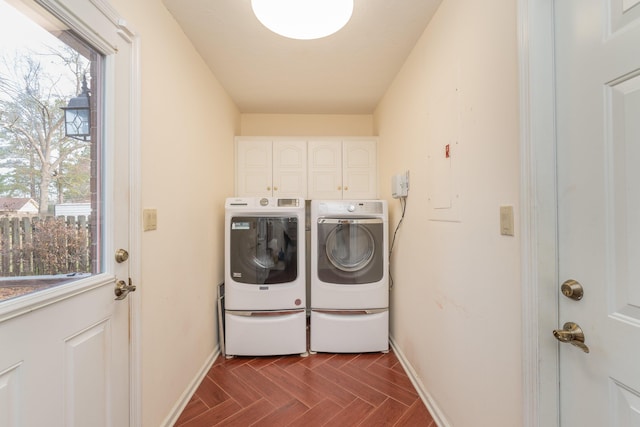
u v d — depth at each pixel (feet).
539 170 2.78
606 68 2.33
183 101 5.38
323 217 7.18
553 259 2.79
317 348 7.11
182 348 5.23
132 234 3.80
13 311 2.35
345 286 7.08
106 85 3.38
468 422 3.98
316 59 6.50
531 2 2.80
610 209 2.34
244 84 7.73
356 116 10.19
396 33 5.56
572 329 2.65
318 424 4.73
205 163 6.50
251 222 6.98
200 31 5.41
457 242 4.28
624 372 2.25
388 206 8.01
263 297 6.91
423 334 5.50
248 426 4.68
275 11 4.04
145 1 4.14
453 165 4.39
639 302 2.16
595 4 2.41
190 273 5.62
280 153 9.13
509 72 3.13
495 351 3.41
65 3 2.76
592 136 2.45
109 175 3.42
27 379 2.47
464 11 4.05
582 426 2.60
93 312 3.18
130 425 3.77
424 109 5.51
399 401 5.32
